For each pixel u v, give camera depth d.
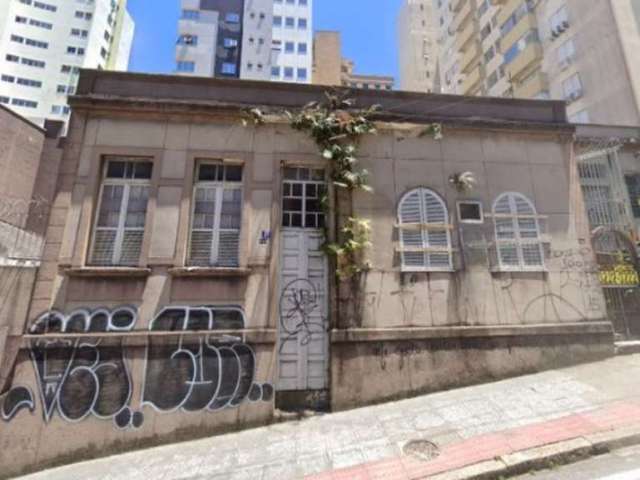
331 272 6.91
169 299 6.39
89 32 55.94
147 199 6.92
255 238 6.83
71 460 5.50
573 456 4.36
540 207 7.83
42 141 13.93
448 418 5.59
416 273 7.11
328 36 57.41
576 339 7.23
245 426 6.01
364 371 6.50
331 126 7.32
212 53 47.47
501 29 28.67
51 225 6.41
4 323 5.80
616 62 19.45
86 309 6.17
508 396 6.08
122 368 5.99
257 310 6.53
